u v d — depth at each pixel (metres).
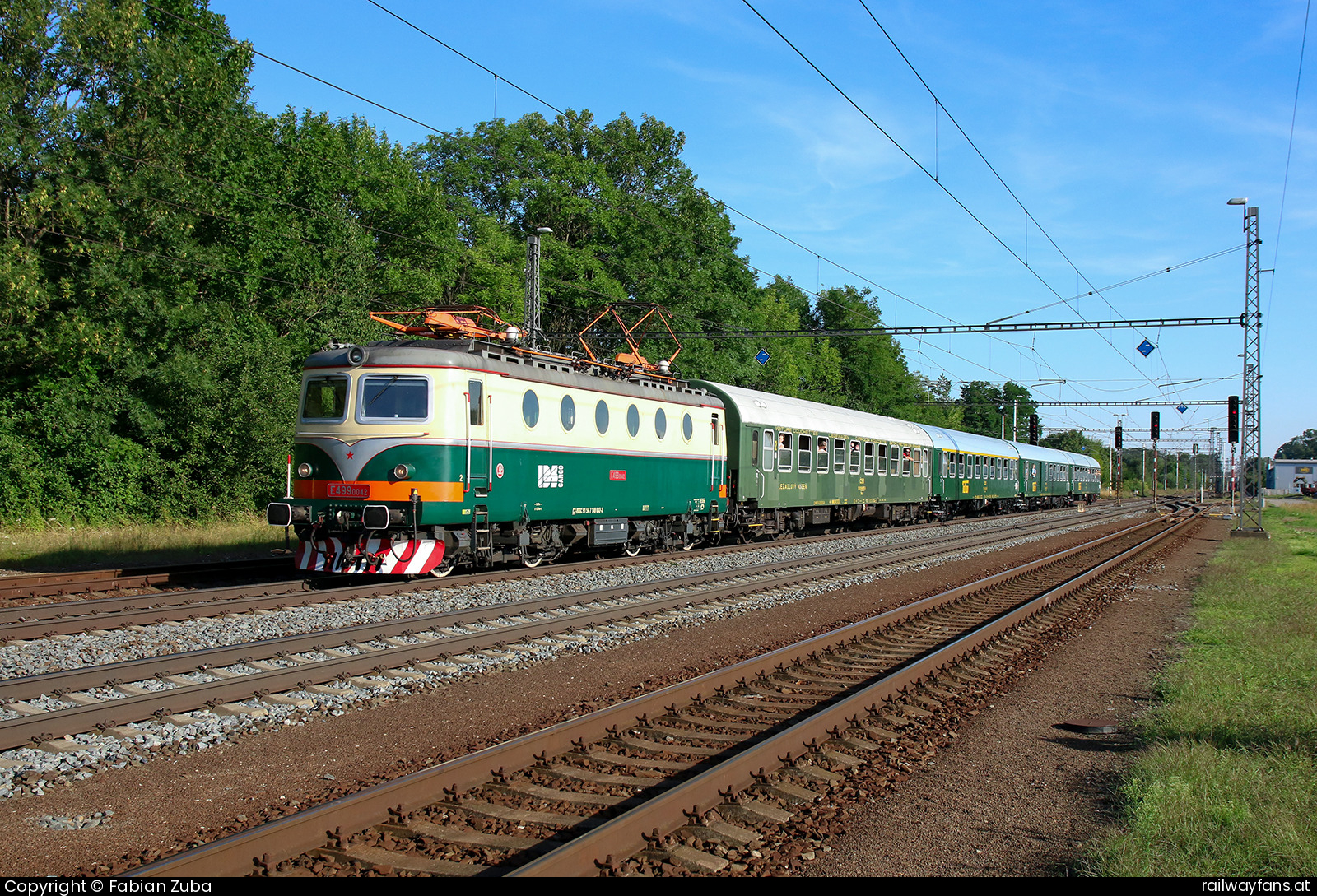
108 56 23.62
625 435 17.91
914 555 21.48
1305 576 18.53
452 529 14.36
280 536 22.58
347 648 9.46
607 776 5.85
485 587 13.80
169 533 22.23
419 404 13.63
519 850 4.70
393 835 4.88
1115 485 122.56
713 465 21.14
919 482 34.44
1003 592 15.65
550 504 15.80
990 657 10.13
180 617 10.78
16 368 23.36
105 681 7.84
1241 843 4.98
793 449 24.95
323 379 14.14
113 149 23.97
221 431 25.78
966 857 4.89
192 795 5.65
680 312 43.00
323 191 30.78
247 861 4.36
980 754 6.71
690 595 13.46
